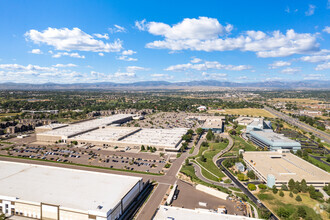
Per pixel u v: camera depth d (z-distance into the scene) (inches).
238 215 5029.5
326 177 7066.9
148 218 4894.2
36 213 4685.0
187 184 6702.8
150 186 6496.1
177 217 4571.9
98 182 5684.1
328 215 5334.6
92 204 4650.6
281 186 6589.6
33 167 6515.8
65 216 4485.7
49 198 4837.6
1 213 4857.3
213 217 4601.4
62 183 5556.1
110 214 4419.3
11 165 6633.9
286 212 5265.8
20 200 4736.7
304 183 6451.8
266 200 6038.4
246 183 7101.4
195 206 5506.9
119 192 5201.8
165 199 5748.0
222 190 6353.3
